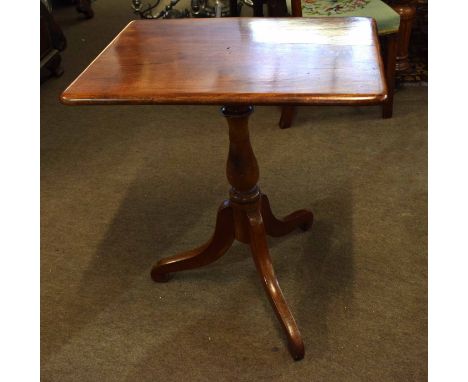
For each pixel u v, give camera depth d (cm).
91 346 125
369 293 133
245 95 84
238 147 117
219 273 144
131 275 145
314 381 113
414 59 247
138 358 121
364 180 174
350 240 150
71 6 370
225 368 118
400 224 154
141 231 161
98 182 184
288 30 112
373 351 119
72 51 297
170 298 137
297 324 126
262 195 135
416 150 187
